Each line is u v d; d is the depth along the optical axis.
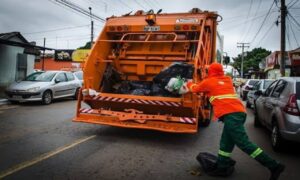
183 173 5.44
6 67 19.94
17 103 14.98
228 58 14.03
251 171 5.68
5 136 7.89
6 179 4.90
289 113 6.68
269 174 5.54
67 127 9.16
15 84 15.00
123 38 9.05
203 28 8.45
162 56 8.83
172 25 8.71
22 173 5.19
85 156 6.24
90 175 5.17
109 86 8.89
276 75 37.22
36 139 7.61
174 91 7.21
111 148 6.90
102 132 8.50
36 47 19.52
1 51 19.59
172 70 7.80
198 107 7.17
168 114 7.54
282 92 7.56
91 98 7.96
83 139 7.66
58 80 15.56
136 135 8.26
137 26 8.96
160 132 8.70
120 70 9.10
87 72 8.15
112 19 9.34
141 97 7.49
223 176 5.37
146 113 7.74
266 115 8.60
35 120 10.34
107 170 5.45
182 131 6.95
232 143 5.38
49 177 5.02
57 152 6.48
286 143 7.00
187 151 6.91
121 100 7.70
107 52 9.12
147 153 6.62
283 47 23.52
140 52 8.99
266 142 8.30
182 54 8.62
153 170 5.54
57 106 14.19
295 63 29.80
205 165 5.48
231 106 5.31
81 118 7.91
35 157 6.10
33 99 14.23
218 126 10.30
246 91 20.97
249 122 11.80
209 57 9.07
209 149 7.14
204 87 5.60
